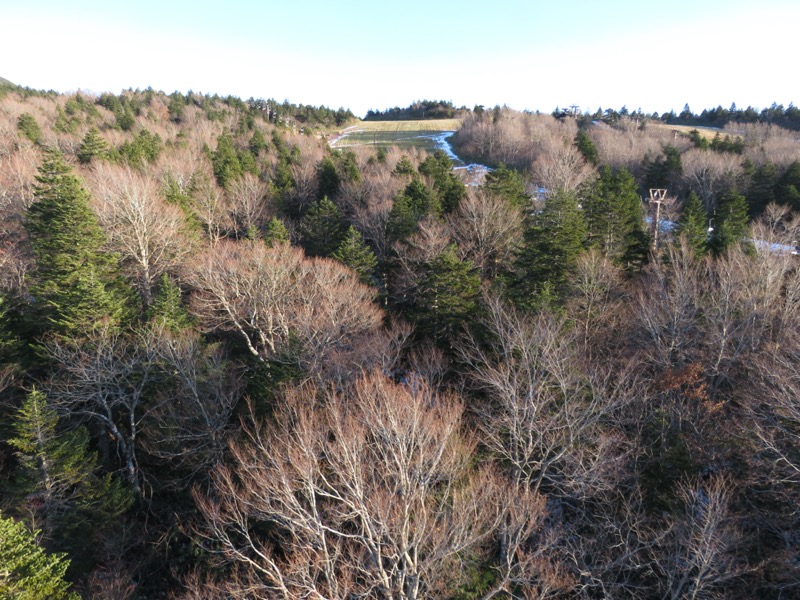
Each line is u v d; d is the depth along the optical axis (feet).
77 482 63.26
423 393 60.13
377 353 77.15
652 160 233.35
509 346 73.00
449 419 52.24
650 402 76.02
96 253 92.73
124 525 67.10
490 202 132.05
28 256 104.78
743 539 59.52
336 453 44.70
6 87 337.52
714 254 122.21
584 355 81.25
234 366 84.64
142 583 63.98
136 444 80.59
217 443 69.46
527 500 52.47
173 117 347.56
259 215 158.40
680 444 68.85
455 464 51.55
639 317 89.10
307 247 139.85
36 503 59.26
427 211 138.10
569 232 105.60
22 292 92.73
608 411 68.33
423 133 447.42
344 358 76.43
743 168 206.08
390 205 149.07
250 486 45.65
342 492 47.21
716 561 54.13
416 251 120.26
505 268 128.57
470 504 47.55
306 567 41.04
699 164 211.00
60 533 59.82
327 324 84.17
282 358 79.92
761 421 68.64
